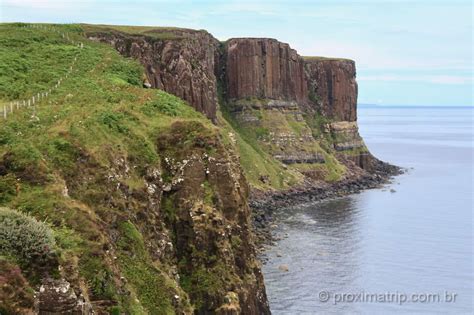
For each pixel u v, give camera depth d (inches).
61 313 1406.3
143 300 1985.7
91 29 6318.9
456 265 4143.7
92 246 1708.9
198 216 2459.4
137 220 2256.4
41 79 3430.1
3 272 1370.6
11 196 1755.7
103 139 2359.7
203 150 2613.2
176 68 6658.5
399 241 4859.7
